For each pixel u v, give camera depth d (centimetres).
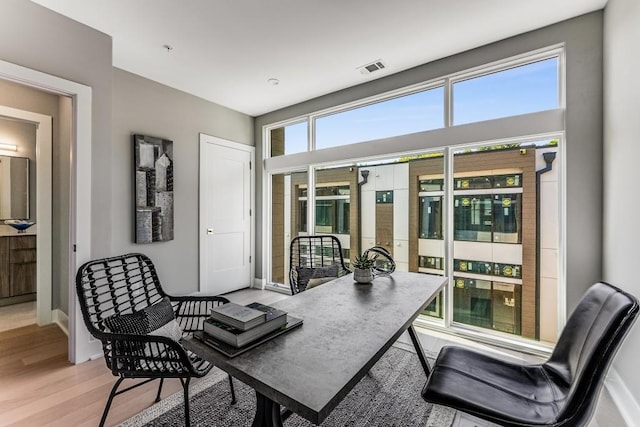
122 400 188
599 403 183
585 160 227
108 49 247
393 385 205
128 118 318
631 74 176
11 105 293
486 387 129
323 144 391
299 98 389
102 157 243
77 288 167
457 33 251
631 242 175
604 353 101
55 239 320
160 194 343
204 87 356
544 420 112
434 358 242
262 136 452
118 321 167
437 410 181
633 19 174
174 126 359
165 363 150
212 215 402
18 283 374
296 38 257
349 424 169
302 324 136
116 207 310
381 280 217
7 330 297
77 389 199
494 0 212
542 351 248
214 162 405
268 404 104
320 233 399
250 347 112
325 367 99
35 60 208
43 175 312
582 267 229
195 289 383
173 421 169
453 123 290
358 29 245
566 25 234
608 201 210
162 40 259
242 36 254
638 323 164
